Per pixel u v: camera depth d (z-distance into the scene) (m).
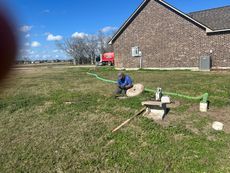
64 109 8.09
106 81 15.23
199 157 4.55
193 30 21.02
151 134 5.61
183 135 5.51
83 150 5.05
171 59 22.56
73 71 27.23
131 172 4.18
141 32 24.33
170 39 22.45
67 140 5.58
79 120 6.91
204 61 20.20
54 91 11.75
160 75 17.45
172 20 22.12
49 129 6.33
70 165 4.50
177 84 12.36
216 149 4.84
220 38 19.75
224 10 21.95
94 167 4.39
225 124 6.17
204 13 23.06
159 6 22.77
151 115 6.80
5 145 5.49
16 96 10.66
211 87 11.01
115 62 26.53
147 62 24.25
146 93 9.85
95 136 5.71
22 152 5.12
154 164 4.38
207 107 7.62
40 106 8.70
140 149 4.96
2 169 4.49
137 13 24.30
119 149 5.01
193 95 9.53
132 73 20.16
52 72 26.62
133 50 25.06
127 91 9.90
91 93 10.63
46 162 4.66
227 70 19.38
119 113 7.32
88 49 65.31
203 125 6.11
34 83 15.43
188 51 21.48
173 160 4.48
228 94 9.47
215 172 4.05
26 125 6.75
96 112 7.57
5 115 7.79
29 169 4.45
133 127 6.12
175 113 7.14
